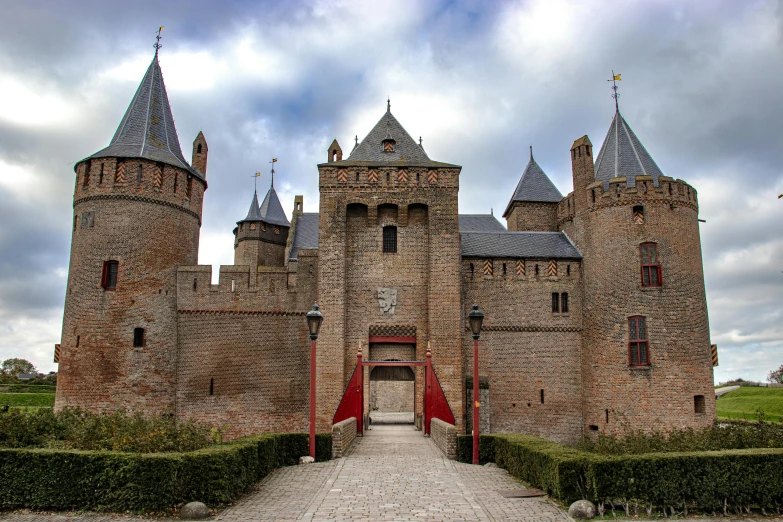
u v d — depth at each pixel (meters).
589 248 33.88
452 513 12.66
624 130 35.72
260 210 54.06
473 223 44.19
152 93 35.62
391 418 40.38
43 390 54.12
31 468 13.55
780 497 13.78
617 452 16.52
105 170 32.12
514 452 17.25
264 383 32.09
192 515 12.65
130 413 30.33
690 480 13.53
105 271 31.28
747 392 70.75
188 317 32.44
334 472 17.50
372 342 31.44
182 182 33.94
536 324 33.41
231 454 14.08
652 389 30.81
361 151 34.88
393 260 32.09
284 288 32.91
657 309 31.53
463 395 30.52
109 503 13.17
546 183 43.47
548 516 12.69
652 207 32.47
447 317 30.83
